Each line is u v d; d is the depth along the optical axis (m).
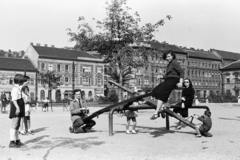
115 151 7.89
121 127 14.15
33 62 81.75
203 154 7.39
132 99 10.73
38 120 18.73
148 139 10.03
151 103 11.07
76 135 11.22
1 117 22.08
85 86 89.56
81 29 23.52
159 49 23.14
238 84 106.19
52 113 27.67
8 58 78.44
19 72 76.62
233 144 8.78
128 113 11.56
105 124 15.75
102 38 22.97
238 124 14.91
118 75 23.88
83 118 11.98
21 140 10.00
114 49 23.03
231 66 109.00
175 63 9.06
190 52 113.44
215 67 122.19
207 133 10.61
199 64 115.25
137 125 14.97
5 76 74.50
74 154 7.55
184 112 12.84
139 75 91.62
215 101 65.94
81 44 23.42
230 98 66.56
